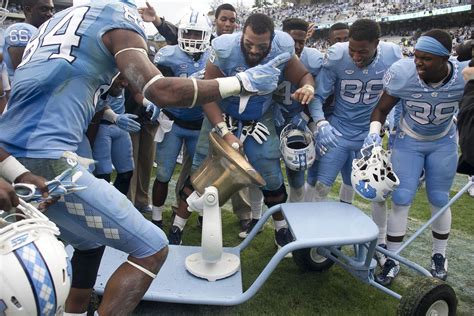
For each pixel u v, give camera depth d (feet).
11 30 8.99
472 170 8.24
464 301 9.73
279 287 9.94
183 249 9.86
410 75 9.20
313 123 11.11
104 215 5.81
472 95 7.41
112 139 11.69
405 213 10.04
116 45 5.68
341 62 10.12
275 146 10.43
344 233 7.91
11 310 4.22
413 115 9.66
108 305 5.97
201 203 8.80
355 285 10.14
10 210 4.77
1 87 8.38
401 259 8.92
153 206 12.63
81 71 5.71
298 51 10.62
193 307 9.09
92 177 5.87
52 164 5.52
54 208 5.71
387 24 100.22
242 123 10.29
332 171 10.90
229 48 9.48
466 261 11.68
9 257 4.19
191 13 11.32
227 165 8.60
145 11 13.97
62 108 5.65
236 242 12.35
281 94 10.59
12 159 5.34
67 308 6.86
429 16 87.10
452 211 15.65
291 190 11.90
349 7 116.37
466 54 10.30
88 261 6.79
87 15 5.82
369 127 10.82
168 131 11.71
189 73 11.73
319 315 8.98
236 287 8.50
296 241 7.65
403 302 7.65
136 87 5.61
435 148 9.87
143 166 14.10
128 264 6.15
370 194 8.79
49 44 5.79
